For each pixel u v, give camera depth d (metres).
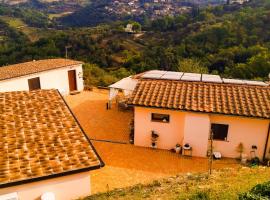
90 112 24.17
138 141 18.16
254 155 16.67
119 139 19.16
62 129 12.38
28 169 9.62
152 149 17.81
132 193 11.13
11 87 25.12
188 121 16.55
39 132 11.96
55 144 11.20
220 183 10.91
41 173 9.48
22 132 11.85
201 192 9.73
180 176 13.20
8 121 12.65
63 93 29.27
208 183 11.12
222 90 17.88
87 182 10.52
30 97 15.38
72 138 11.74
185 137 16.88
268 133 16.23
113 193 11.34
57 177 9.76
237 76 43.19
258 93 17.50
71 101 27.23
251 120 16.22
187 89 18.09
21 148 10.76
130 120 22.42
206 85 18.44
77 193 10.47
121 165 15.92
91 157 10.57
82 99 27.92
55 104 14.82
